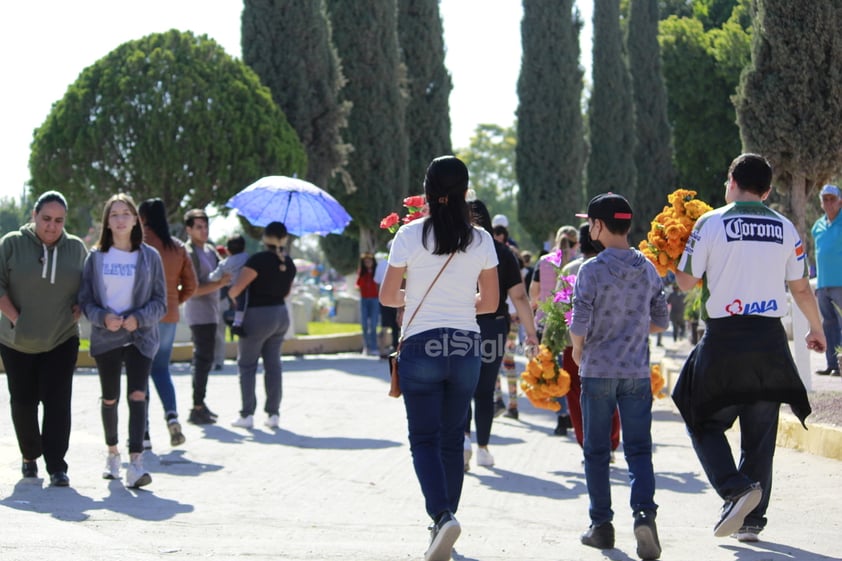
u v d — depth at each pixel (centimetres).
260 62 3703
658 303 901
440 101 4922
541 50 5888
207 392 2147
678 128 6838
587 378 885
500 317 1336
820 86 1861
